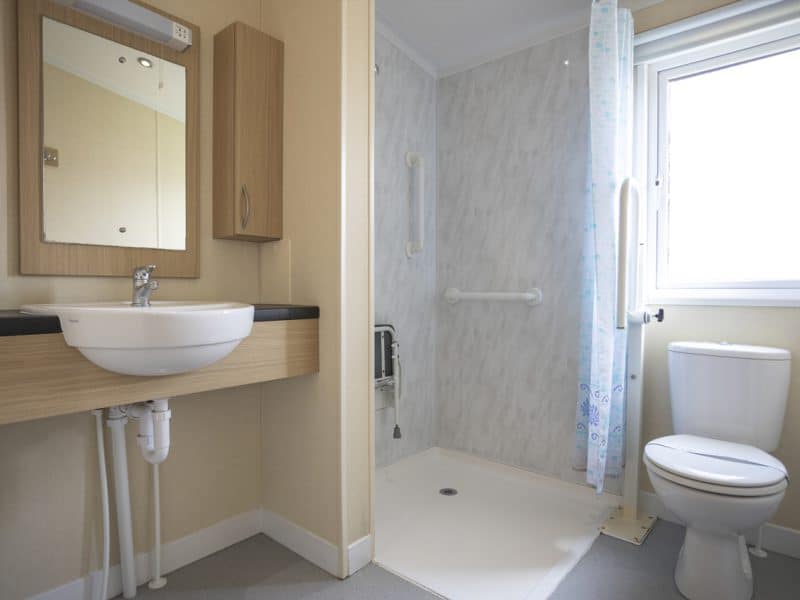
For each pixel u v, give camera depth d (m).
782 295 1.63
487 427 2.38
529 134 2.22
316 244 1.49
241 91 1.47
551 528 1.78
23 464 1.19
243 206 1.48
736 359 1.54
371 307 1.53
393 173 2.29
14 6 1.17
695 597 1.33
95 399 1.01
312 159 1.49
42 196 1.20
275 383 1.66
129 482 1.38
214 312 1.01
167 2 1.44
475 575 1.47
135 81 1.37
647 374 1.89
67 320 0.94
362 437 1.51
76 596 1.28
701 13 1.73
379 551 1.61
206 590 1.38
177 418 1.50
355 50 1.46
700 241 1.85
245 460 1.69
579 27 2.07
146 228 1.40
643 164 1.91
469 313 2.46
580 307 2.07
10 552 1.17
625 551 1.61
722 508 1.21
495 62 2.34
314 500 1.52
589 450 1.74
